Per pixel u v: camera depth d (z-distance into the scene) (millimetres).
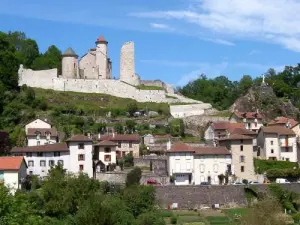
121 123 184250
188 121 194000
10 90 194500
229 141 145250
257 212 105562
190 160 139875
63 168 131000
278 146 158375
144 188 113688
